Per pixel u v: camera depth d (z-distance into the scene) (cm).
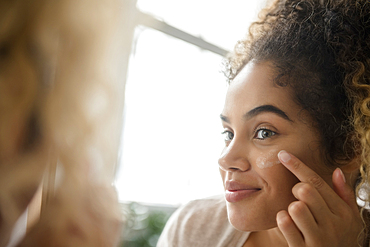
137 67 388
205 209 86
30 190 21
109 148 20
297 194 54
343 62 59
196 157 457
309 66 58
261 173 56
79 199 20
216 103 470
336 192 57
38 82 19
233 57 80
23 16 18
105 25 20
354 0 64
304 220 52
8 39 18
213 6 417
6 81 18
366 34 62
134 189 401
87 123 19
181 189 441
